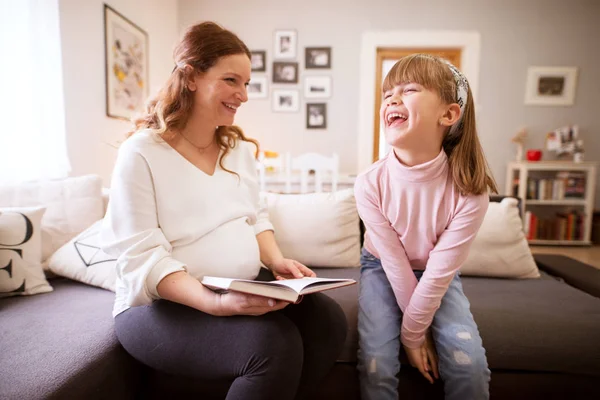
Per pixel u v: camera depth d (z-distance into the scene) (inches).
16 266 48.9
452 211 38.6
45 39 73.8
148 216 33.8
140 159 34.0
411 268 43.8
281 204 68.8
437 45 163.3
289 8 163.0
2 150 66.6
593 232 163.2
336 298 53.1
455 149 38.6
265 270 44.4
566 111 165.0
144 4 128.8
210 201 37.6
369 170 43.1
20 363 32.6
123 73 112.7
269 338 29.9
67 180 62.1
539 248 154.7
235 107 37.2
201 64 34.6
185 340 31.4
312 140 168.7
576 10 159.9
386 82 37.9
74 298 48.8
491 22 161.2
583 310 48.4
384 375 37.9
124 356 38.1
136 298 31.8
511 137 166.9
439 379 40.8
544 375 43.2
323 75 165.5
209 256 36.4
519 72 163.3
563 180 158.7
